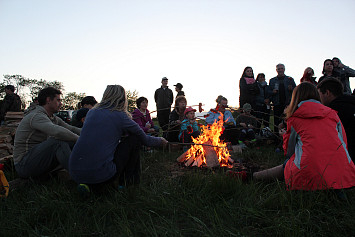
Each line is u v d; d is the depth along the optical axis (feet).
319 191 7.76
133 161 9.37
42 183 10.19
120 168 8.92
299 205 7.46
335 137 8.05
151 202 8.04
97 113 8.53
